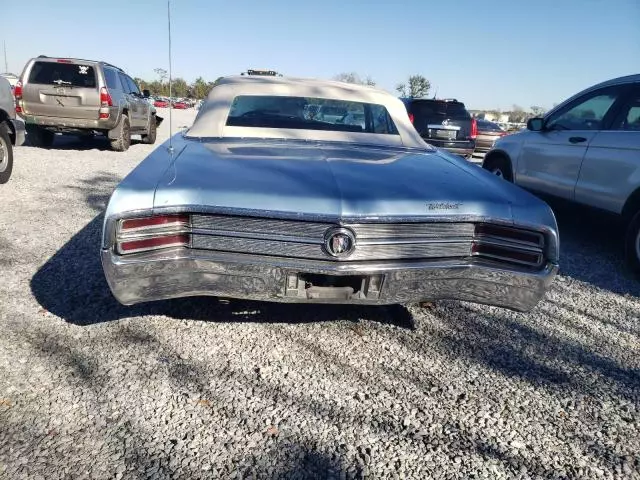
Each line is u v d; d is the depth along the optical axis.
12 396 2.14
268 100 3.32
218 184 2.12
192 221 2.10
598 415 2.25
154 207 2.05
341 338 2.81
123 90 10.84
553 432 2.12
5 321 2.79
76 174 7.52
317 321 2.99
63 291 3.21
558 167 5.26
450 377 2.49
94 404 2.12
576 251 4.96
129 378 2.31
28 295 3.14
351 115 3.38
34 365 2.38
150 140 13.09
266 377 2.39
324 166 2.46
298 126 3.26
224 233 2.10
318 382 2.38
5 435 1.91
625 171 4.36
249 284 2.18
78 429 1.96
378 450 1.95
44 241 4.23
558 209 5.46
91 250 4.04
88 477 1.73
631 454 2.01
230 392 2.25
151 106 12.88
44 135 10.47
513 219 2.21
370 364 2.56
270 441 1.96
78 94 9.58
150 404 2.14
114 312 2.95
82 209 5.43
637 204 4.29
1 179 6.35
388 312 3.17
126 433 1.96
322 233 2.10
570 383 2.50
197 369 2.42
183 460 1.84
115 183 6.99
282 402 2.21
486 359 2.69
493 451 1.98
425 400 2.29
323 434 2.02
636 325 3.25
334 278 2.23
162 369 2.40
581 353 2.82
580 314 3.38
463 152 11.31
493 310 3.33
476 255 2.26
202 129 3.13
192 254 2.13
